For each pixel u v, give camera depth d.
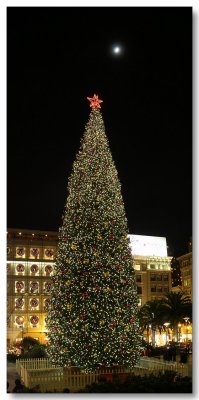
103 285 29.23
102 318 28.75
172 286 128.25
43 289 99.62
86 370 28.23
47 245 104.31
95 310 28.77
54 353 30.08
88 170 32.06
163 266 127.56
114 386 15.30
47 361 35.47
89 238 30.17
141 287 122.56
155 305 66.44
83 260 29.77
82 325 28.66
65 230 31.81
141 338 31.72
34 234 104.12
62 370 30.22
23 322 95.75
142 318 66.38
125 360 29.31
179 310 58.97
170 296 59.97
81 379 26.34
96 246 30.00
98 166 32.19
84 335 28.47
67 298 29.52
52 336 30.58
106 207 31.28
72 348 28.64
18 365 36.31
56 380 25.69
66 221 31.92
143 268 125.12
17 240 102.00
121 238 31.39
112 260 30.11
